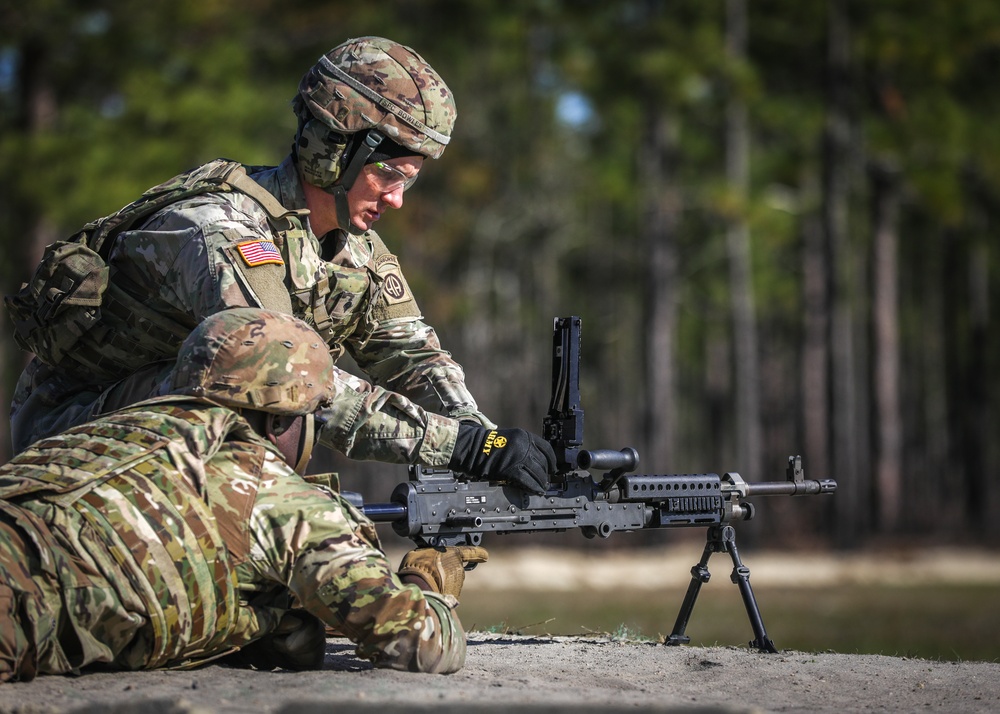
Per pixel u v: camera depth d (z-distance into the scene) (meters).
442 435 11.23
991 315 124.12
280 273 11.03
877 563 73.12
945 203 80.00
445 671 10.26
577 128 94.81
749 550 79.38
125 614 9.30
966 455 107.25
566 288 125.75
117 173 52.38
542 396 119.81
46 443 9.91
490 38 83.06
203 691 9.08
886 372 87.19
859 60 78.06
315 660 10.55
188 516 9.57
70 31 52.88
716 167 85.44
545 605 45.12
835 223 78.81
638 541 87.00
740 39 79.00
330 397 10.55
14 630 8.87
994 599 50.38
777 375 125.44
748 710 8.34
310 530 9.84
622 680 11.13
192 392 9.99
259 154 57.84
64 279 11.20
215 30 61.06
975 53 83.62
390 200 12.11
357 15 76.81
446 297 89.56
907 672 12.42
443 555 11.23
